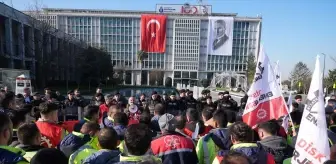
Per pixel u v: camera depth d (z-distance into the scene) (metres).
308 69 59.12
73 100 9.14
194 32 86.69
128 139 2.26
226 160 1.71
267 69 4.41
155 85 88.69
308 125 2.66
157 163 2.01
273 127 3.20
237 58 87.94
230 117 4.39
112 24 88.31
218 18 83.94
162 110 5.15
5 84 16.52
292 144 3.96
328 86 35.91
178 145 2.97
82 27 87.19
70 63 40.72
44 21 31.81
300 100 8.38
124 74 86.69
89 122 3.52
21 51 36.97
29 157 2.57
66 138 3.35
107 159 2.60
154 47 87.75
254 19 85.56
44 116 3.76
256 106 4.36
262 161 2.54
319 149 2.59
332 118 4.76
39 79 33.72
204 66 88.75
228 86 59.59
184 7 89.62
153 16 86.06
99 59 52.88
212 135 3.28
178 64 88.69
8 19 33.84
